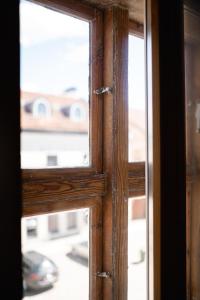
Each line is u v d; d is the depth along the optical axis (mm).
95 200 1205
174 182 920
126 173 1269
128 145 1278
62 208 1081
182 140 939
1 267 567
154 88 879
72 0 1133
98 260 1231
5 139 577
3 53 578
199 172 1078
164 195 896
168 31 905
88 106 1226
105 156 1238
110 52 1222
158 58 880
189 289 1046
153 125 880
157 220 884
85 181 1146
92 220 1212
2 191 574
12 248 583
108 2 1195
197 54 1078
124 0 1182
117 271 1226
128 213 1282
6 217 578
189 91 1064
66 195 1080
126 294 1265
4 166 576
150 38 883
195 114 1067
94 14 1212
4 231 574
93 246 1219
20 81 601
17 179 593
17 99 595
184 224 944
